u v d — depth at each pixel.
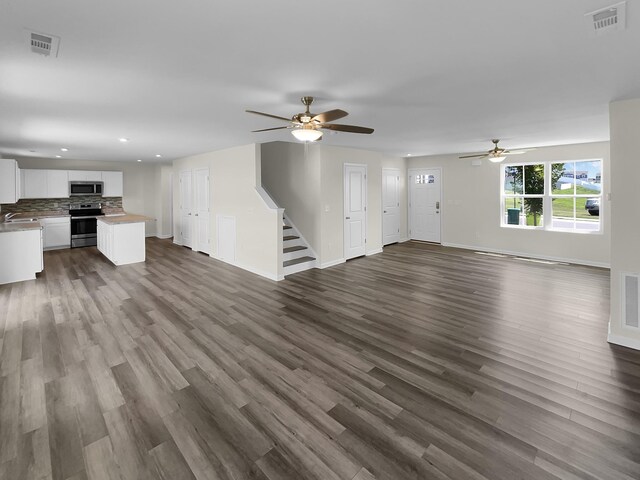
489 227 7.66
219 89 2.79
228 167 6.40
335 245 6.48
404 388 2.48
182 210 8.34
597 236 6.18
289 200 6.79
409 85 2.74
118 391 2.44
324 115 2.76
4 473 1.73
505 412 2.20
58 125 4.10
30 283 5.20
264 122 3.97
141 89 2.77
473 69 2.40
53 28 1.79
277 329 3.51
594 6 1.61
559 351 3.00
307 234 6.42
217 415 2.19
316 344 3.18
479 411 2.21
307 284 5.16
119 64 2.27
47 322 3.69
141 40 1.94
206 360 2.89
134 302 4.34
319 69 2.39
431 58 2.21
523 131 4.82
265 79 2.58
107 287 5.00
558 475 1.71
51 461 1.81
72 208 8.48
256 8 1.61
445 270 5.98
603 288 4.85
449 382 2.55
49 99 3.02
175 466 1.79
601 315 3.83
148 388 2.48
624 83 2.70
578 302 4.26
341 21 1.74
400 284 5.14
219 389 2.47
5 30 1.80
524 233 7.12
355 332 3.44
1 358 2.90
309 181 6.29
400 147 6.59
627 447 1.88
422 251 7.75
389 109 3.49
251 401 2.33
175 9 1.62
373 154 7.26
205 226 7.39
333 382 2.56
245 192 5.98
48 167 8.00
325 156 6.18
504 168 7.40
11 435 2.00
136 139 5.15
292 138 5.16
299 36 1.91
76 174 8.10
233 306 4.20
